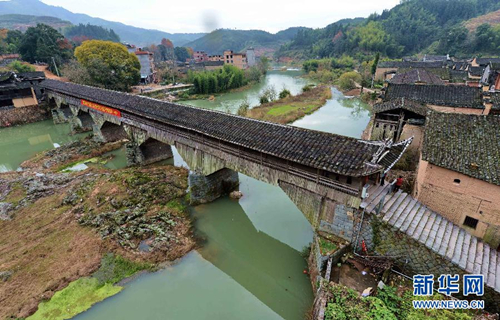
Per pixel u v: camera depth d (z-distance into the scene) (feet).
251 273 53.26
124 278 49.55
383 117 87.20
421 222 44.47
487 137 48.19
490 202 43.57
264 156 52.65
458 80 158.20
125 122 90.79
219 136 56.65
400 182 54.13
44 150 115.96
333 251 43.62
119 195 71.92
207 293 48.14
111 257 53.31
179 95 230.89
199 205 71.00
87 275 49.47
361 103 197.16
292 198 51.03
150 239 58.13
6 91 151.53
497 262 40.78
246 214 69.21
